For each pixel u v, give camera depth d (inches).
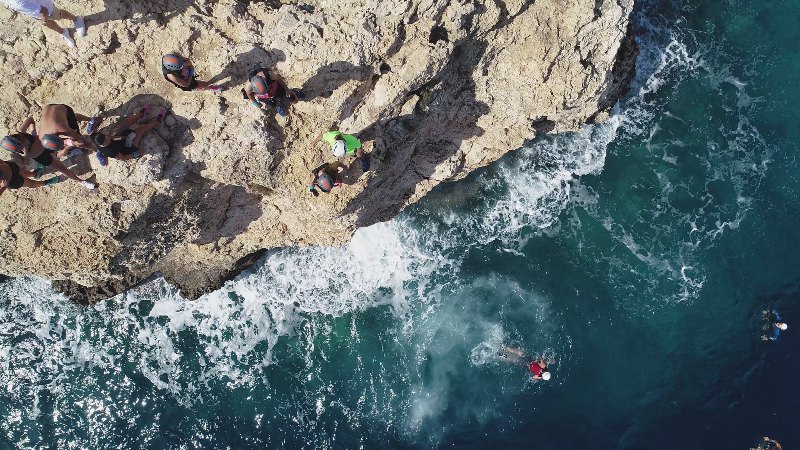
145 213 665.6
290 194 713.6
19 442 887.7
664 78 966.4
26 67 604.4
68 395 901.2
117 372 909.8
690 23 966.4
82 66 617.0
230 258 854.5
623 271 975.6
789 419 967.6
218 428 914.1
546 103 774.5
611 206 970.1
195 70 631.2
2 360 892.0
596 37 751.1
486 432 947.3
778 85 990.4
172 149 643.5
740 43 979.3
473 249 962.7
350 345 948.0
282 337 940.6
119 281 836.6
